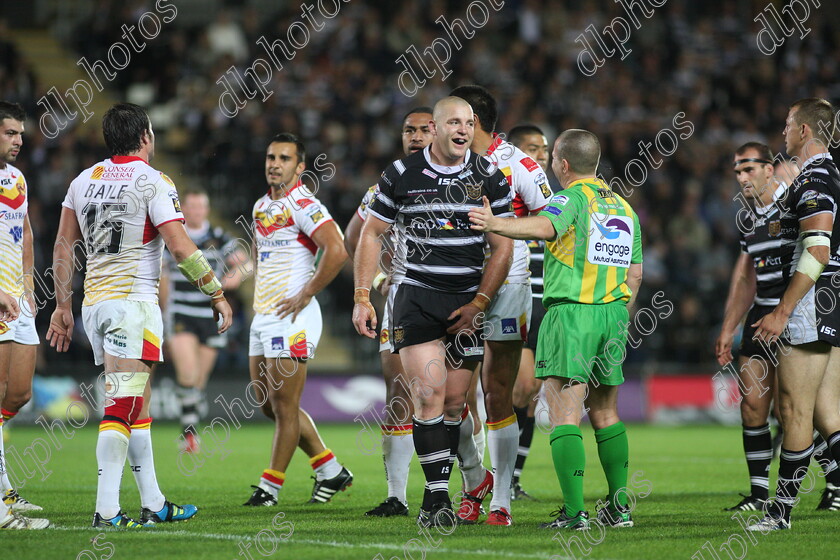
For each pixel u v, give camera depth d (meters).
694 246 65.12
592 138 19.03
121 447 18.47
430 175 18.75
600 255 18.52
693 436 50.44
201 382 38.09
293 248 23.78
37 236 53.88
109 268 18.56
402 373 21.50
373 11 73.38
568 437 18.34
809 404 19.08
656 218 65.00
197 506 22.91
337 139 66.88
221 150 62.22
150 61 66.69
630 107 72.75
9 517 18.16
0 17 78.19
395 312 19.08
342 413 58.25
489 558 15.28
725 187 68.81
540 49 73.50
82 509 21.88
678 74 76.00
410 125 22.02
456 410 19.19
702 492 26.25
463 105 18.58
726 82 75.94
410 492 25.95
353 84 69.19
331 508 22.69
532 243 25.23
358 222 23.34
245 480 29.45
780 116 75.12
